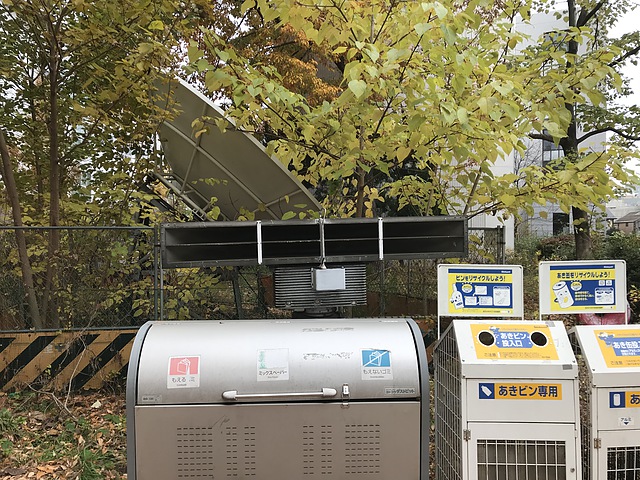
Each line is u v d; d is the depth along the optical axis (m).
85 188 7.32
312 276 3.60
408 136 4.59
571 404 3.04
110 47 6.57
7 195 7.18
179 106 6.35
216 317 6.86
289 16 4.11
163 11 6.23
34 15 6.18
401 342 2.98
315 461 2.85
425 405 2.84
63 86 7.21
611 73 4.41
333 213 6.07
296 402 2.83
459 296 3.86
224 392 2.80
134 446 2.81
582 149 4.98
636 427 3.09
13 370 5.87
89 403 5.73
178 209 7.88
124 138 7.36
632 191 5.75
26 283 6.23
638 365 3.09
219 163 6.49
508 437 3.05
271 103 4.63
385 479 2.87
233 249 3.71
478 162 4.44
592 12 11.50
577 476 3.03
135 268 6.48
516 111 3.87
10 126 7.35
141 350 2.91
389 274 7.39
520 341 3.13
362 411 2.84
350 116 4.67
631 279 10.20
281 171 5.95
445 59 4.59
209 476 2.83
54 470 4.16
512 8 4.97
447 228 3.74
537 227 23.47
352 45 4.48
